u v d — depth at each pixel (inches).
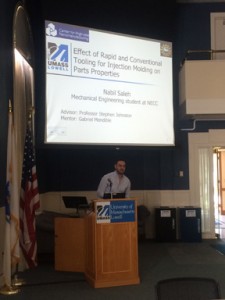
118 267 192.9
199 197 326.0
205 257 256.2
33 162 207.2
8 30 214.2
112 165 329.1
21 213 201.9
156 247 291.6
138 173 330.6
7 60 211.2
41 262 245.6
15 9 224.4
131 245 195.3
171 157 329.1
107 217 190.5
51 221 254.1
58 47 247.3
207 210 325.7
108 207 190.7
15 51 222.7
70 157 326.3
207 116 307.3
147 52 279.6
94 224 189.2
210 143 327.9
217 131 327.9
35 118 266.7
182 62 317.7
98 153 329.1
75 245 220.7
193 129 328.5
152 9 288.4
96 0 270.1
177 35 331.0
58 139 243.4
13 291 183.0
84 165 327.0
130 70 271.6
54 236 232.5
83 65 254.4
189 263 240.1
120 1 279.3
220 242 309.0
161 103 282.7
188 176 327.6
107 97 261.1
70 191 324.8
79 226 220.1
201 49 329.7
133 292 182.9
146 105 276.1
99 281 189.8
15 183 185.5
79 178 326.0
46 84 242.5
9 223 182.4
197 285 93.3
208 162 327.6
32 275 215.3
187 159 328.8
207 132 328.2
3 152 200.5
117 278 192.5
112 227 191.5
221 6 331.9
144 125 274.2
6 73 208.5
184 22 332.5
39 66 270.2
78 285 195.5
